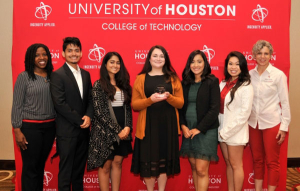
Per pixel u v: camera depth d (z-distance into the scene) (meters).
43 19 2.81
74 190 2.51
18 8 2.79
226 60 2.45
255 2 2.86
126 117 2.42
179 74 2.89
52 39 2.82
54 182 2.93
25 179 2.36
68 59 2.32
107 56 2.35
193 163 2.55
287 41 2.87
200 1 2.86
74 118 2.24
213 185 3.00
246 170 2.97
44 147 2.40
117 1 2.84
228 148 2.44
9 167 3.63
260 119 2.55
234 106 2.34
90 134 2.43
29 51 2.27
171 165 2.32
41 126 2.32
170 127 2.30
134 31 2.86
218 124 2.38
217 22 2.87
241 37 2.88
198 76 2.39
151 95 2.22
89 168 2.26
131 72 2.89
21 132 2.28
